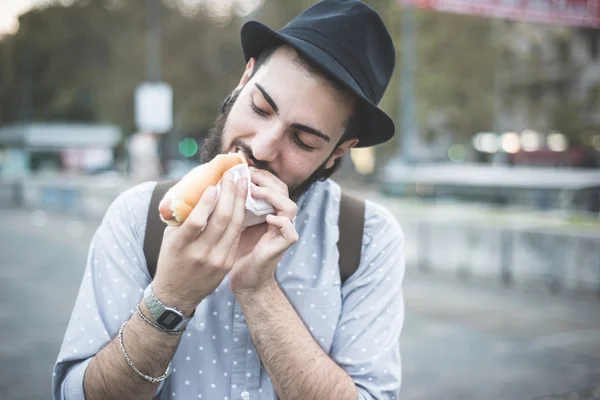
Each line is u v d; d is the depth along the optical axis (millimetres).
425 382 4609
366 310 1329
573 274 8125
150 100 18734
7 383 4312
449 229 9555
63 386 1190
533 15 7664
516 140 24688
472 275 9164
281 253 1127
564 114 28203
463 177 14641
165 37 40125
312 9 1273
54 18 42656
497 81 30984
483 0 7352
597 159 23000
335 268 1343
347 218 1388
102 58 42531
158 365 1134
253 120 1203
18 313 6367
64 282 8156
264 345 1167
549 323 6387
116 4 42188
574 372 4902
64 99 42375
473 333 5984
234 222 1057
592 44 27922
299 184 1255
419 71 29234
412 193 16203
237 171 1096
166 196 1037
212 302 1275
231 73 41719
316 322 1299
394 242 1413
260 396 1260
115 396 1143
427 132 33281
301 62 1180
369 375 1271
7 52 45844
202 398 1258
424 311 6848
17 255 10625
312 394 1162
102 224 1340
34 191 22766
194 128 43500
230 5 42375
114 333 1238
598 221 9531
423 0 7242
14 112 48500
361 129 1321
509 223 9258
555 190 13117
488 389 4492
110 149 31688
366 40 1220
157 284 1090
